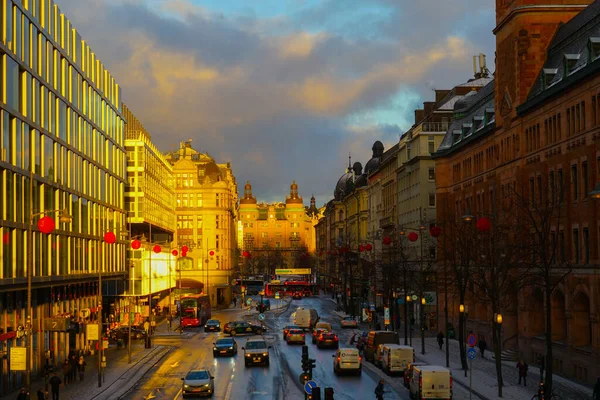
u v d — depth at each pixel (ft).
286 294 591.37
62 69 202.69
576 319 168.55
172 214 447.42
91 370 196.03
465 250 201.67
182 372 188.96
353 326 324.39
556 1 204.54
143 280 310.86
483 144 244.42
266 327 334.44
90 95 236.22
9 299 161.89
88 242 228.84
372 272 369.30
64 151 202.69
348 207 611.47
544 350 185.68
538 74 203.92
